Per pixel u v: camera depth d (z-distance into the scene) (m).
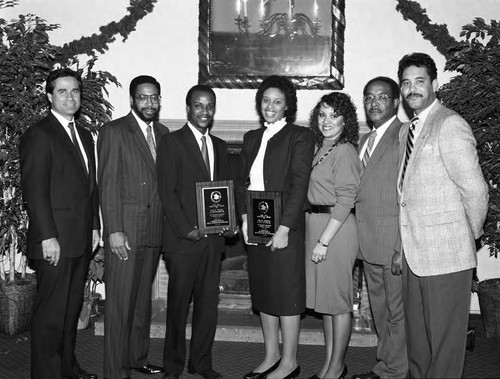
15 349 4.55
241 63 5.22
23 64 4.66
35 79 4.80
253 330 4.70
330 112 3.69
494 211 4.70
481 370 4.15
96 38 5.24
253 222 3.71
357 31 5.14
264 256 3.72
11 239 4.87
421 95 3.26
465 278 3.22
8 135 4.88
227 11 5.21
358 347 4.59
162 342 4.68
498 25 4.68
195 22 5.26
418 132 3.33
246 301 5.31
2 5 5.34
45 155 3.51
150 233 3.82
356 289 4.80
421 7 5.13
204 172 3.77
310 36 5.16
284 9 5.17
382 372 3.81
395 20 5.11
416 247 3.25
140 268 3.83
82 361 4.26
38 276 3.61
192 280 3.77
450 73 5.11
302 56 5.18
